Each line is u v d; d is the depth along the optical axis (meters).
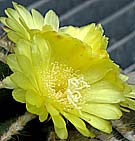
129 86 0.32
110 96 0.31
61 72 0.32
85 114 0.31
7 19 0.31
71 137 0.33
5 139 0.31
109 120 0.32
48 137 0.32
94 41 0.32
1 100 0.32
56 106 0.30
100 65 0.31
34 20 0.33
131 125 0.33
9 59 0.29
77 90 0.32
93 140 0.33
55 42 0.30
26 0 0.83
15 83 0.28
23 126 0.31
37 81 0.30
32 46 0.29
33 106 0.29
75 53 0.31
